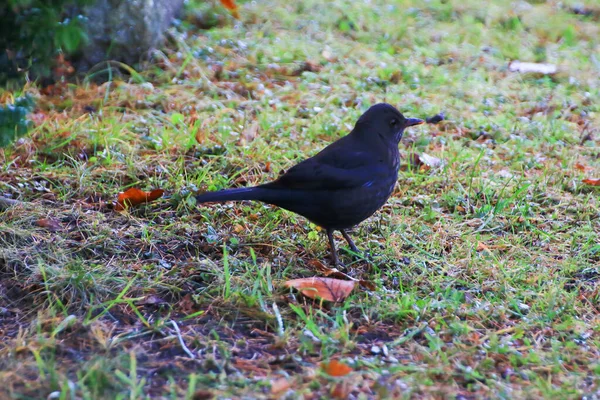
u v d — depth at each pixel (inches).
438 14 792.3
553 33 757.9
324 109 554.9
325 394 268.1
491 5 820.6
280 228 413.4
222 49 660.1
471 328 319.6
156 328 309.4
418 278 364.8
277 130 520.7
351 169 368.2
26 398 257.9
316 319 325.4
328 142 511.5
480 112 575.5
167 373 281.1
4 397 256.8
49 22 339.6
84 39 347.6
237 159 472.1
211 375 277.1
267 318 320.8
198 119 511.8
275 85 600.4
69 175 444.8
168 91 577.6
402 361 297.4
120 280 343.6
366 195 371.9
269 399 262.2
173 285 343.6
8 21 342.6
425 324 322.7
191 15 730.2
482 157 501.4
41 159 467.8
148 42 631.2
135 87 578.2
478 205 443.2
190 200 419.5
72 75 600.7
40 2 338.6
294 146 499.2
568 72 654.5
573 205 446.9
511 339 315.9
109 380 267.9
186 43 667.4
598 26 788.6
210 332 310.3
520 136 538.3
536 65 666.2
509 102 600.1
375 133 381.1
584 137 540.4
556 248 401.7
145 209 416.2
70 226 392.2
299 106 559.8
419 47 698.8
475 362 296.7
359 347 306.3
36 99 546.6
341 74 629.9
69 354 289.0
